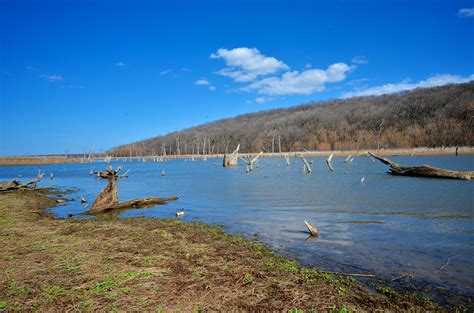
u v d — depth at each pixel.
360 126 145.62
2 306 6.39
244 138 160.88
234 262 9.27
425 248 10.91
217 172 55.62
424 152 86.62
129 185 37.94
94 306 6.39
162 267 8.68
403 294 7.38
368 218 15.95
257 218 16.64
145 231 13.11
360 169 51.22
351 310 6.44
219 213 18.33
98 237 11.96
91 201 24.95
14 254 9.70
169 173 56.78
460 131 105.38
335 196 23.66
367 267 9.20
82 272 8.19
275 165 70.50
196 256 9.76
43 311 6.22
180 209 20.02
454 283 8.00
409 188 27.14
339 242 11.81
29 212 18.73
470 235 12.48
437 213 16.83
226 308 6.41
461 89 149.25
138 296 6.85
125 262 9.02
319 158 95.50
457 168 47.22
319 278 8.27
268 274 8.35
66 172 70.69
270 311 6.33
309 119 170.25
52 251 10.02
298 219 16.14
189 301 6.67
